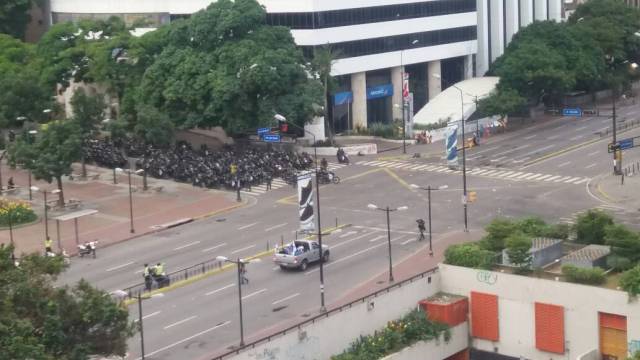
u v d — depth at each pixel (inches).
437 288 3745.1
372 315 3511.3
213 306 3902.6
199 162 6077.8
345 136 7229.3
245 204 5502.0
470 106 7332.7
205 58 6471.5
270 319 3720.5
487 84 7706.7
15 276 2979.8
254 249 4630.9
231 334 3595.0
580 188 5565.9
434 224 4936.0
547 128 7386.8
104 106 6013.8
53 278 3166.8
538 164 6200.8
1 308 2837.1
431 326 3567.9
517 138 7066.9
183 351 3462.1
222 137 7170.3
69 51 7003.0
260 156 6166.3
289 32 6683.1
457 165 6230.3
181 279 4237.2
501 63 7751.0
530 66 7436.0
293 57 6550.2
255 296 3996.1
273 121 6264.8
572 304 3459.6
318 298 3924.7
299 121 6535.4
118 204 5561.0
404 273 4170.8
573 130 7263.8
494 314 3627.0
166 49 6638.8
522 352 3590.1
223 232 4958.2
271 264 4402.1
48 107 6451.8
